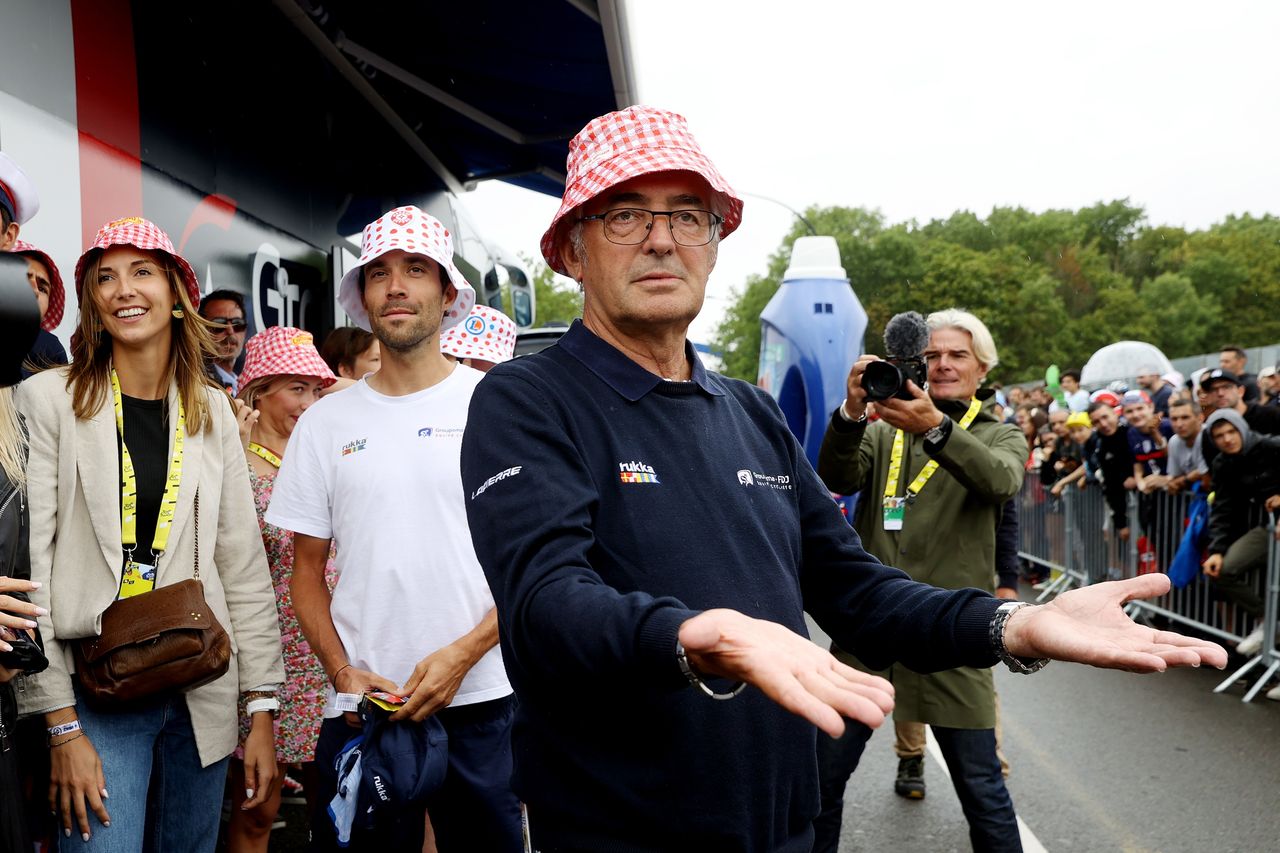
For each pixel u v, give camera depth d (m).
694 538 1.54
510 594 1.37
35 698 2.39
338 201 7.14
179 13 4.89
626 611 1.22
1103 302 76.19
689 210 1.69
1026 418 12.56
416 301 2.83
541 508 1.42
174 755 2.66
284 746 3.43
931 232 87.19
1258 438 6.43
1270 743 5.34
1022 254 77.56
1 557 2.21
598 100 8.66
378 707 2.58
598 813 1.48
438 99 8.30
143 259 2.66
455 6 6.54
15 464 2.30
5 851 2.10
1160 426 9.01
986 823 3.14
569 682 1.28
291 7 6.08
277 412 3.85
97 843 2.44
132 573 2.58
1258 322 73.50
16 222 2.72
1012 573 3.79
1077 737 5.43
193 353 2.76
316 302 6.67
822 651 1.12
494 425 1.53
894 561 3.51
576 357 1.64
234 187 5.48
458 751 2.73
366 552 2.73
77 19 4.00
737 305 84.44
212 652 2.51
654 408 1.62
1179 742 5.35
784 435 1.81
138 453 2.65
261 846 3.41
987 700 3.18
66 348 3.90
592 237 1.69
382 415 2.82
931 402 3.26
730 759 1.49
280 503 2.84
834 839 3.16
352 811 2.53
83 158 4.03
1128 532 8.78
